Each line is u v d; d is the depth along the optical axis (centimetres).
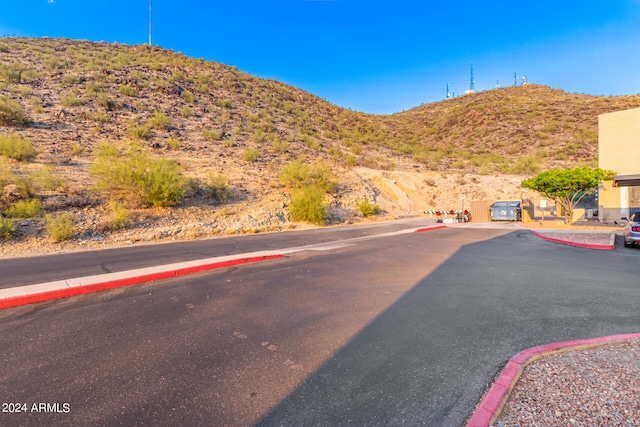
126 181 1669
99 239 1322
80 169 1927
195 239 1454
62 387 310
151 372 338
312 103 6069
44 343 405
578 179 1800
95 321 479
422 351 390
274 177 2558
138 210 1644
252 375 335
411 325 470
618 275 781
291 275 772
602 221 2125
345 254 1062
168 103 3691
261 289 653
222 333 439
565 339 423
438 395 302
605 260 977
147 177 1722
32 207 1364
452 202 3125
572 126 4909
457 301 581
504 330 454
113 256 1006
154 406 283
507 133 5241
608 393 287
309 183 2488
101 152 1919
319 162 3092
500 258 1002
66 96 2992
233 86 5062
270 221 1911
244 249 1152
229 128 3612
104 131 2670
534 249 1188
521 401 281
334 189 2694
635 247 1232
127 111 3172
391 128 6425
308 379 328
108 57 4641
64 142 2292
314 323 476
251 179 2398
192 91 4322
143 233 1438
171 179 1748
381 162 3909
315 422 265
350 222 2266
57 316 499
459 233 1725
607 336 424
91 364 354
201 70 5347
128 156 1911
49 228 1265
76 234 1316
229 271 814
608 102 5656
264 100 5078
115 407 281
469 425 254
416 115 7769
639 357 357
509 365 341
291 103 5488
